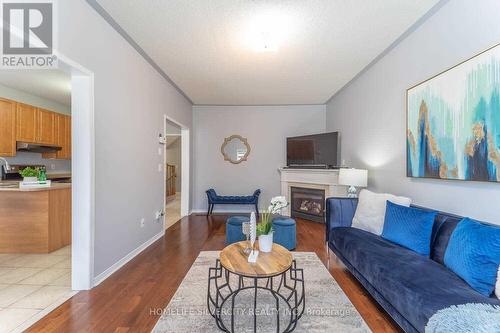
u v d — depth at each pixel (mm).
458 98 1977
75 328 1655
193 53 3076
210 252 3094
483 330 1013
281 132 5758
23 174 3049
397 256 1862
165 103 3939
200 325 1688
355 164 4031
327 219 3008
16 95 4191
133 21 2398
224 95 4957
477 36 1839
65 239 3252
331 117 5234
